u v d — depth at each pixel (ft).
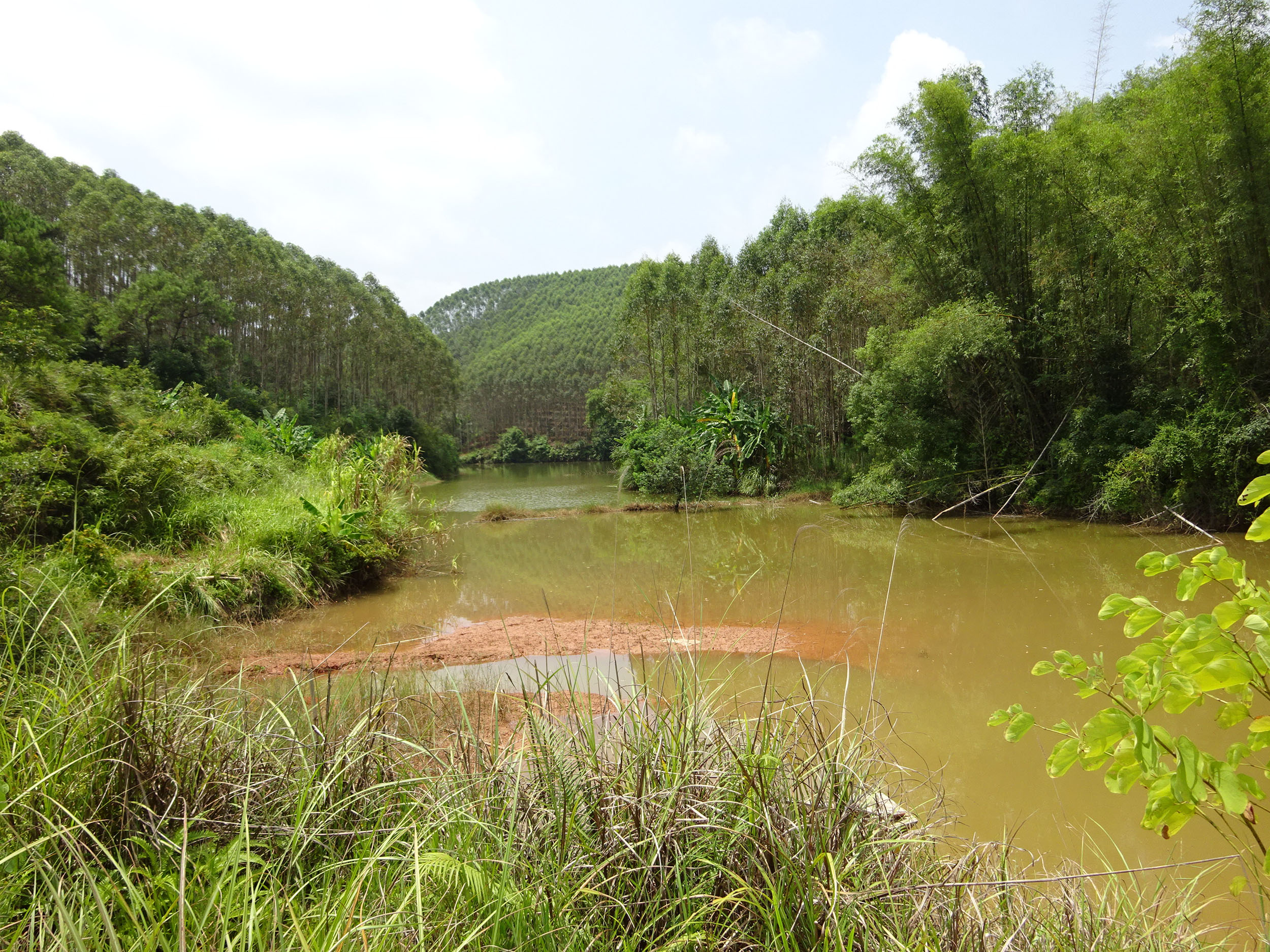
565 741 7.36
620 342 112.98
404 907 5.07
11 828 5.52
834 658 19.21
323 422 133.59
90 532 19.84
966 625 23.12
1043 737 14.20
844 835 6.21
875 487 54.90
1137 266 43.06
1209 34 36.01
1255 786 4.05
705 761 6.88
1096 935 6.46
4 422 24.20
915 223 52.03
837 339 68.03
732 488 69.31
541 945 5.05
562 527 53.01
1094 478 44.96
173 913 4.73
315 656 19.57
